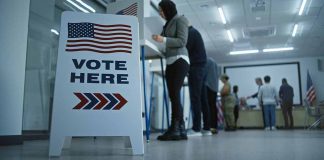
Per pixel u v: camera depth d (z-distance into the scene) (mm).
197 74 2996
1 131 2043
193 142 2041
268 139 2445
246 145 1743
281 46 10070
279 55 11336
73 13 1336
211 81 4223
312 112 8359
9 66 2143
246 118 9570
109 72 1294
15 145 2041
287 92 8711
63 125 1206
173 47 2295
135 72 1317
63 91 1238
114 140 2678
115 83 1285
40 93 3074
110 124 1239
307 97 11102
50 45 3223
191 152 1307
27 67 2912
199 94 3045
